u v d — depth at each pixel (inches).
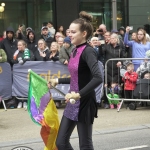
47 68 381.1
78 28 158.4
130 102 377.4
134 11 684.7
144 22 688.4
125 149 241.6
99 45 375.9
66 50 370.6
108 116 342.3
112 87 376.5
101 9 673.6
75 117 158.9
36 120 178.1
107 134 280.4
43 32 439.8
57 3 648.4
